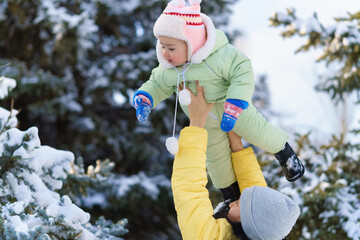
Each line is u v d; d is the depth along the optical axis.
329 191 3.81
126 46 7.96
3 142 2.14
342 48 4.09
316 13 4.22
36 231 1.72
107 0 7.34
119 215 6.66
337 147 4.31
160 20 1.74
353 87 4.43
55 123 7.34
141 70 7.07
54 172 2.37
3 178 2.16
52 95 6.57
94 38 7.78
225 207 1.97
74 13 7.23
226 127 1.71
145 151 7.11
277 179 4.09
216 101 1.89
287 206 1.57
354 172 4.19
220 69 1.81
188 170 1.79
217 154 2.03
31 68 7.01
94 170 3.13
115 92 6.89
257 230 1.58
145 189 6.46
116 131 7.27
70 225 2.05
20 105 7.09
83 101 7.12
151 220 7.12
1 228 1.77
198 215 1.71
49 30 6.80
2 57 6.96
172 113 7.16
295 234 3.84
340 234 3.68
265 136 1.94
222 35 1.85
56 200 2.24
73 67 7.32
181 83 1.91
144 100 1.90
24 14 6.71
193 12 1.75
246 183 1.99
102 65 7.32
